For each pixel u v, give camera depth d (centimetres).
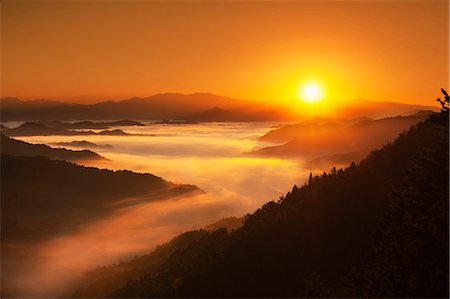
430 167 2047
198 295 5903
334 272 4681
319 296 2291
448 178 1962
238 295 5444
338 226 5516
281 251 5781
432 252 1852
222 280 5969
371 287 2027
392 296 1872
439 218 1877
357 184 6209
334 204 6038
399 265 1962
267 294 5100
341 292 2256
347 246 5022
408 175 2170
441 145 2059
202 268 6600
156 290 7000
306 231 5781
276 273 5409
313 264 5088
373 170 6359
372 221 5209
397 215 2170
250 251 6128
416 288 1794
